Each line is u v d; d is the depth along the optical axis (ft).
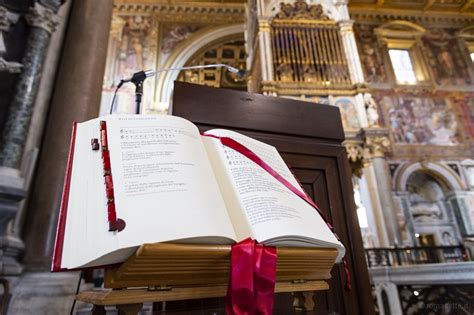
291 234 2.79
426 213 39.34
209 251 2.43
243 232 2.71
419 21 49.55
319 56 33.71
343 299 5.03
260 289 2.41
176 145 2.99
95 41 11.46
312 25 35.04
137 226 2.28
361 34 47.65
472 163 39.78
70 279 8.48
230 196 2.98
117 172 2.63
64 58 11.14
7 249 7.89
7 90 9.14
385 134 30.86
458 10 49.96
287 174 3.84
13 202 8.09
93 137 3.01
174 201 2.51
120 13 48.52
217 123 5.09
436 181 40.73
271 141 5.43
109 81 43.01
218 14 50.11
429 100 43.39
